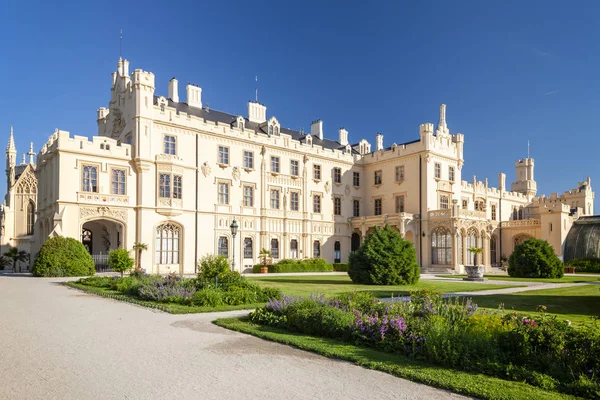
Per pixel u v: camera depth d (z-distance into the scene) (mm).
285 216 51938
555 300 20594
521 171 81688
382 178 58406
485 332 9789
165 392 7680
